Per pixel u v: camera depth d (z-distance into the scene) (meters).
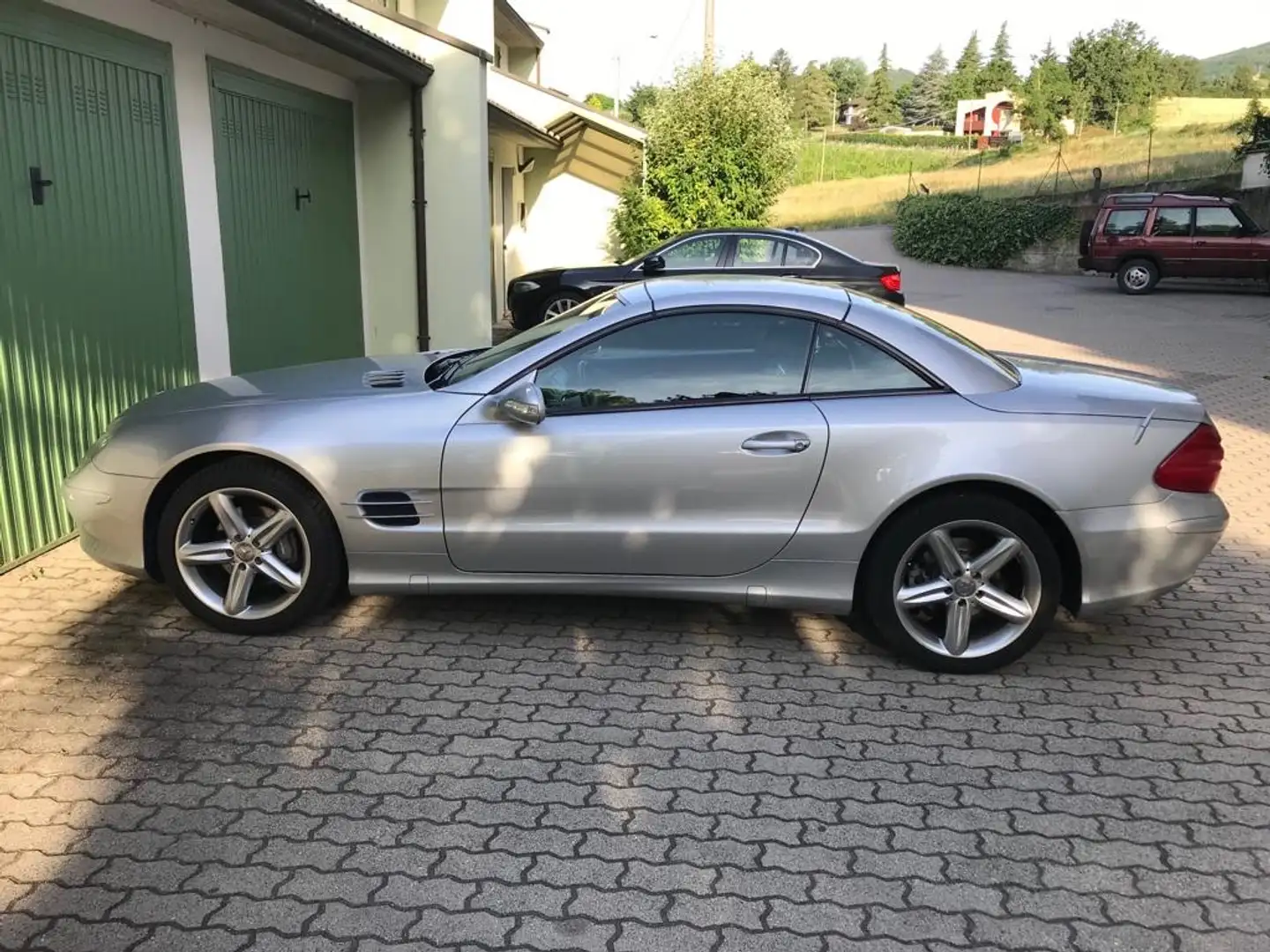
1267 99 52.53
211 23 7.07
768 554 4.09
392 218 10.34
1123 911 2.77
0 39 4.98
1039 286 24.77
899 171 52.56
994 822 3.16
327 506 4.20
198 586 4.34
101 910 2.71
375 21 9.97
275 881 2.83
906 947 2.62
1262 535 6.07
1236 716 3.86
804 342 4.11
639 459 4.03
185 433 4.22
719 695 3.96
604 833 3.08
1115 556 4.00
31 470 5.27
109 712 3.74
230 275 7.55
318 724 3.69
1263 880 2.90
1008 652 4.11
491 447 4.07
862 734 3.68
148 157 6.37
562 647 4.35
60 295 5.50
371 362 5.06
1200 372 12.12
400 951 2.58
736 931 2.67
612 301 4.43
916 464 3.96
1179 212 21.97
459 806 3.21
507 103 17.59
